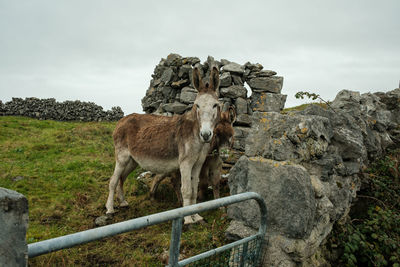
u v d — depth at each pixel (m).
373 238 3.20
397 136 5.06
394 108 6.08
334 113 3.48
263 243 2.62
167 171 4.49
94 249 3.37
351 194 3.39
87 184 5.73
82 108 16.03
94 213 4.62
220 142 4.63
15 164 6.79
